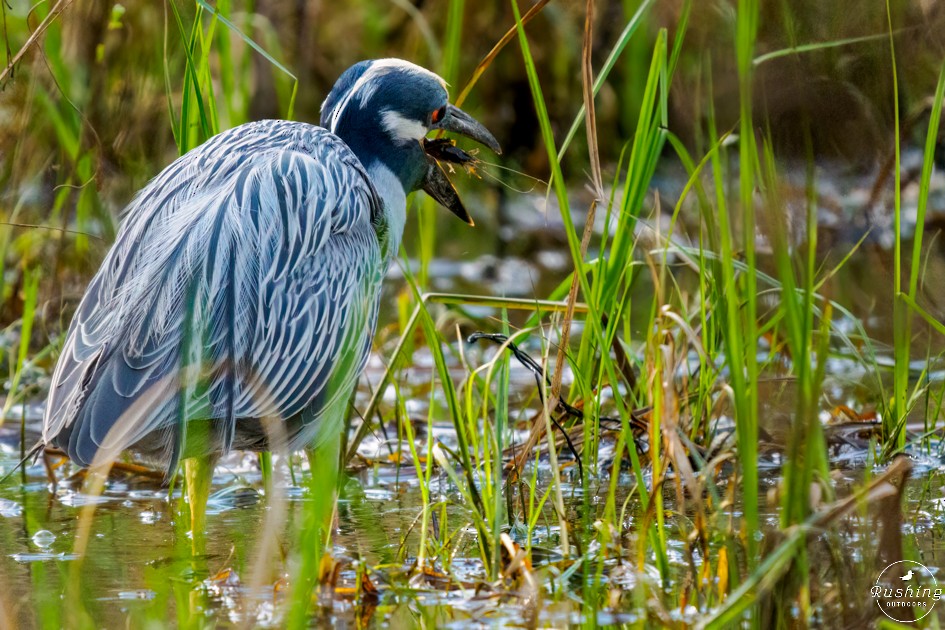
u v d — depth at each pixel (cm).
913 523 876
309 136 979
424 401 1301
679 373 1245
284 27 1931
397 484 1042
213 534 916
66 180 1320
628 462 1067
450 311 1273
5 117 1360
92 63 1377
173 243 861
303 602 658
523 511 907
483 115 2056
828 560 774
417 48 1994
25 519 959
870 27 1398
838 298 1461
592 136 872
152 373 816
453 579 785
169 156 1423
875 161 1480
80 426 793
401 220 1061
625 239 958
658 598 746
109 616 738
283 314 878
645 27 1614
